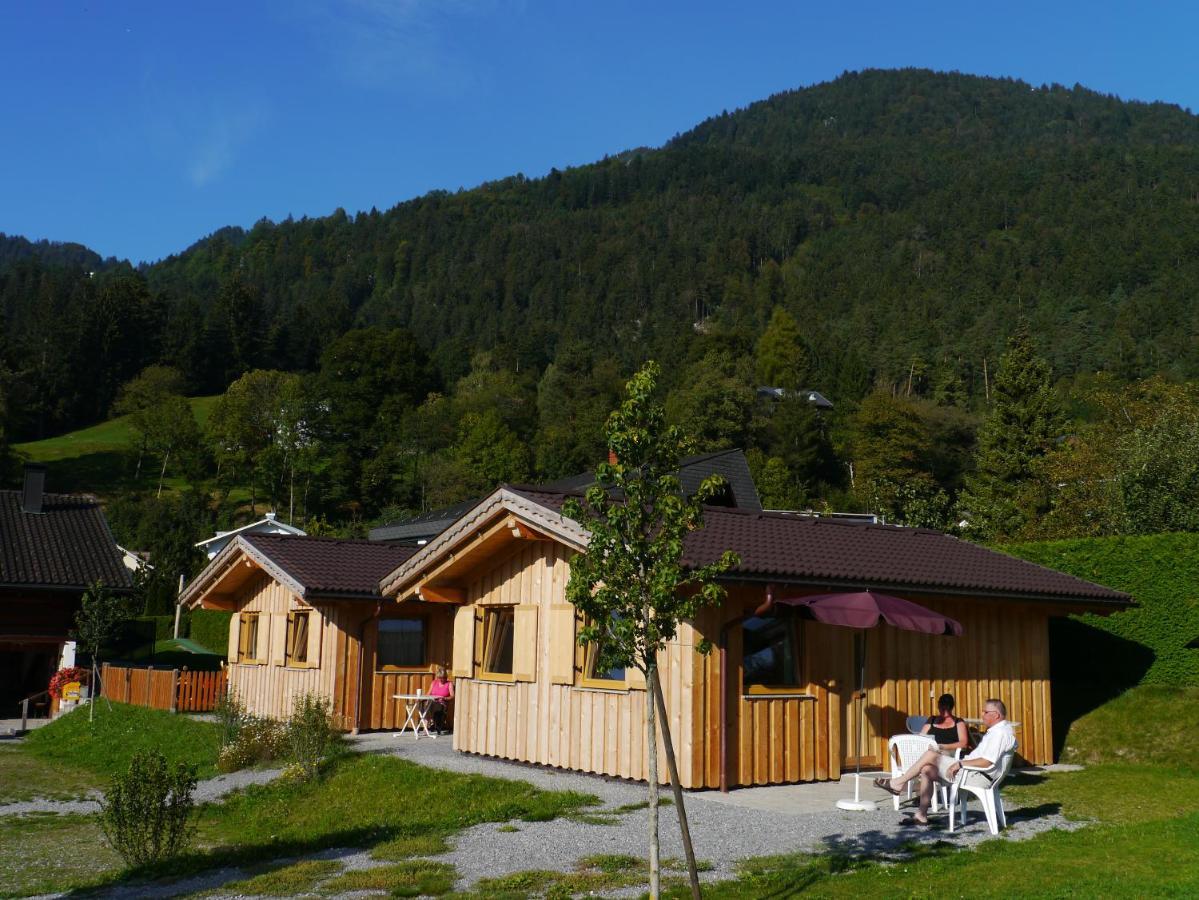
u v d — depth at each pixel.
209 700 23.73
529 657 15.52
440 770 14.55
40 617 28.84
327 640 20.09
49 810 15.09
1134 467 26.89
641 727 13.60
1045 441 49.00
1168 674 19.66
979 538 39.66
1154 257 160.62
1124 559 20.44
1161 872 8.89
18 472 93.75
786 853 9.88
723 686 13.27
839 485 88.00
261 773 16.27
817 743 14.19
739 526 15.49
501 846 10.43
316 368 147.88
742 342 126.69
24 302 158.00
